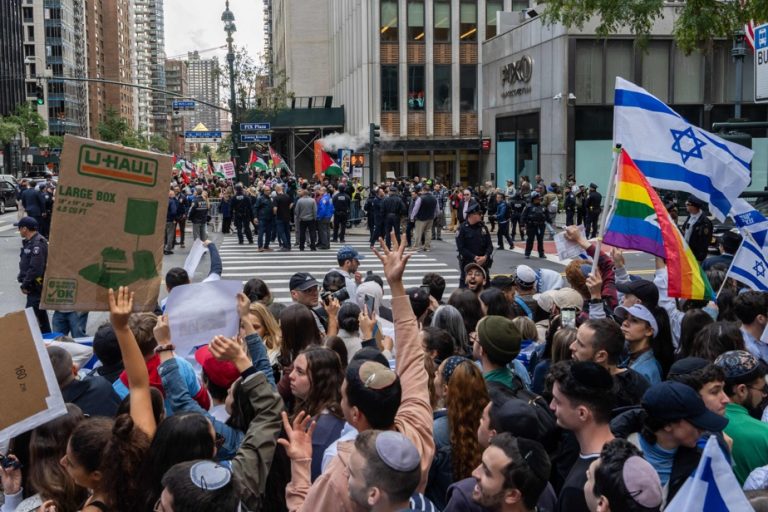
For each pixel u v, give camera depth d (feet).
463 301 24.40
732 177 25.70
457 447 14.38
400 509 9.84
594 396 12.49
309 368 14.29
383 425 11.96
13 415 13.23
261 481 12.69
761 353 19.90
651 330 19.21
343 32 206.59
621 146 24.93
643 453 11.86
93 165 13.91
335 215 93.76
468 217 50.37
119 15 593.83
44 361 13.47
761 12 45.52
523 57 129.59
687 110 117.08
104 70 579.89
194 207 86.63
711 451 8.66
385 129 172.76
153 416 13.70
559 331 19.15
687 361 14.53
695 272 23.98
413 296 25.55
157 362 17.79
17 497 14.40
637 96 25.21
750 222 25.86
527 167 130.93
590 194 91.04
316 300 26.94
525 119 131.03
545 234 95.25
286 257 80.43
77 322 39.99
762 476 12.46
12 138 268.21
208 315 15.33
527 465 10.79
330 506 10.63
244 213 91.91
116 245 14.17
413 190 97.35
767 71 36.29
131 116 655.35
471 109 175.42
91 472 11.93
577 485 12.19
